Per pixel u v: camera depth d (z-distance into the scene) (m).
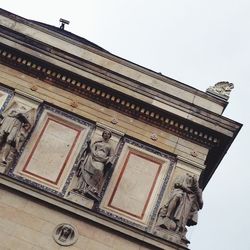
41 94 27.56
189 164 27.02
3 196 24.55
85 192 25.11
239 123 27.88
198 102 29.11
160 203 25.86
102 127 27.22
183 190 25.80
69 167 26.05
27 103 27.22
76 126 27.20
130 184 26.20
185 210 25.31
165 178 26.55
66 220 24.53
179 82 29.44
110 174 26.20
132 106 27.97
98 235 24.47
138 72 29.50
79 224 24.53
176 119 27.88
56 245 24.08
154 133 27.59
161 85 29.31
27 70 28.05
